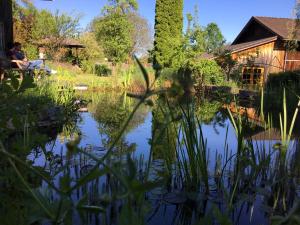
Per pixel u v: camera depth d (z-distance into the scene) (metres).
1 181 1.10
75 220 1.49
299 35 16.62
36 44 21.67
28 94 4.76
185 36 18.14
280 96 9.07
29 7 22.05
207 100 11.20
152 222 2.01
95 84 14.76
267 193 2.29
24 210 0.93
